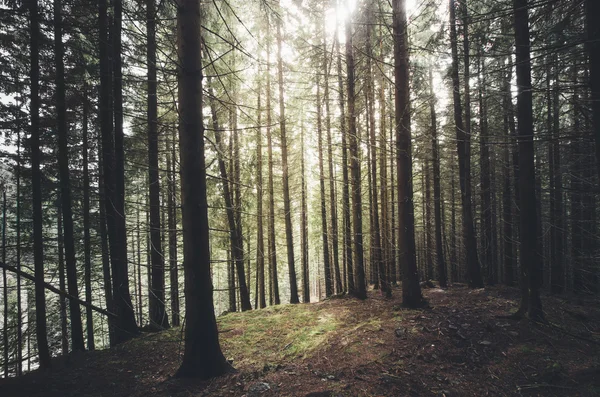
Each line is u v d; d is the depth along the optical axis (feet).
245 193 44.27
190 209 14.49
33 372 18.90
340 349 17.17
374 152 38.73
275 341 21.63
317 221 63.82
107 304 27.71
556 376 12.55
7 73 25.70
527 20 17.57
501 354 14.90
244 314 32.53
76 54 28.50
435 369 13.92
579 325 18.06
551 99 31.01
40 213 20.17
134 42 25.18
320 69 39.60
